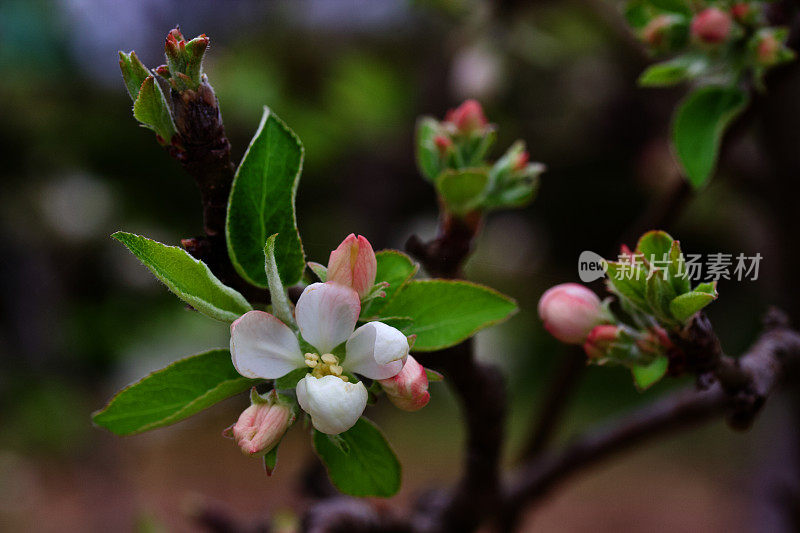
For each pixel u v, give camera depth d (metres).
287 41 1.77
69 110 1.77
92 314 1.65
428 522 0.68
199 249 0.56
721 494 2.24
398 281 0.56
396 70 1.83
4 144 1.72
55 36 1.76
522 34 1.31
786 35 0.65
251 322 0.53
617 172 2.12
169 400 0.55
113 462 1.76
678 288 0.56
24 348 1.76
